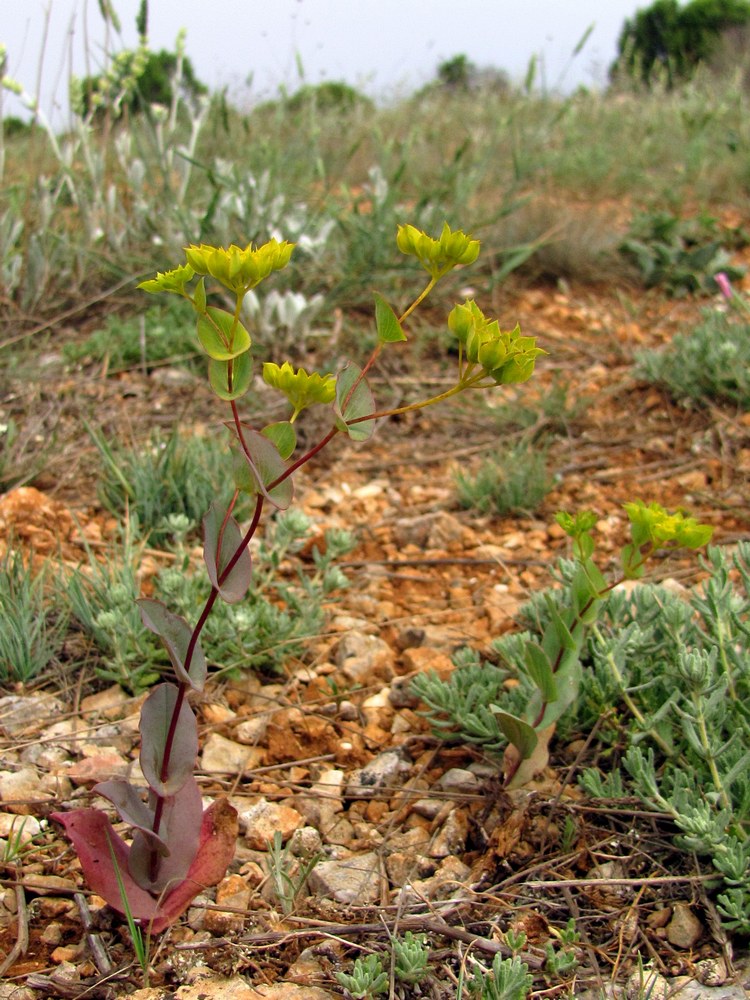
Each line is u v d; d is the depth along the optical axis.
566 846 2.00
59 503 3.34
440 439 4.23
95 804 2.11
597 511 3.64
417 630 2.85
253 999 1.65
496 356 1.40
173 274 1.42
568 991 1.68
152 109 5.39
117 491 3.43
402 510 3.67
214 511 1.52
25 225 5.05
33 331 4.67
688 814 1.90
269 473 1.53
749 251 6.34
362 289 5.17
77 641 2.68
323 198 5.67
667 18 14.79
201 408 4.21
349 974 1.71
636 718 2.25
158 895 1.74
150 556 3.17
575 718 2.30
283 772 2.32
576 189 7.24
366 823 2.14
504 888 1.92
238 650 2.58
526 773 2.10
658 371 4.46
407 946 1.68
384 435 4.25
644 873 1.94
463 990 1.64
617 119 9.19
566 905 1.86
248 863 1.98
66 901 1.86
